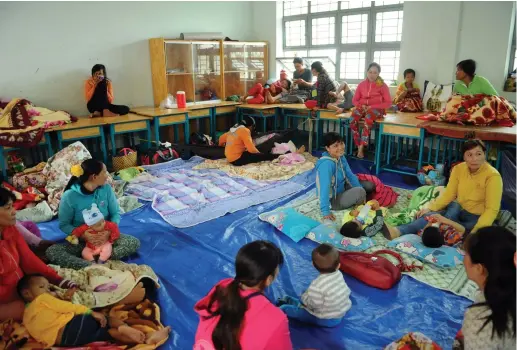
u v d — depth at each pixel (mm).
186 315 2215
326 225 3105
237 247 2977
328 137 3201
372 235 2957
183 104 5941
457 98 4113
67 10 5203
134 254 2885
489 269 1316
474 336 1413
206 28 6750
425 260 2619
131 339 1934
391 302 2275
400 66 5758
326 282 2057
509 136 3531
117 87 5859
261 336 1337
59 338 1852
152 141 5488
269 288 2459
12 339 1881
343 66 6793
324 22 6820
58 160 3924
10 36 4816
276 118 6406
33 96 5113
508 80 4957
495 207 2688
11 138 4121
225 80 6941
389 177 4621
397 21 5977
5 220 2012
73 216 2760
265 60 7320
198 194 3969
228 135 5121
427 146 5477
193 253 2893
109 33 5641
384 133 4555
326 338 2020
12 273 2049
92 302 2158
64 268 2400
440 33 5266
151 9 6008
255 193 4039
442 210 3045
